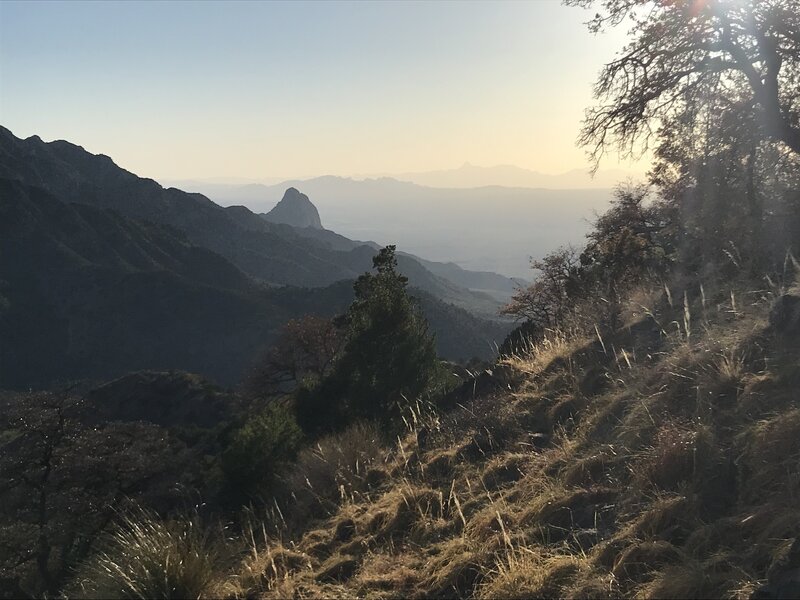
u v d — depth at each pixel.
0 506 16.19
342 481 5.25
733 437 3.13
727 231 8.45
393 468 5.16
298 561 3.82
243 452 7.46
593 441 3.96
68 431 17.97
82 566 4.50
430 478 4.53
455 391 7.66
